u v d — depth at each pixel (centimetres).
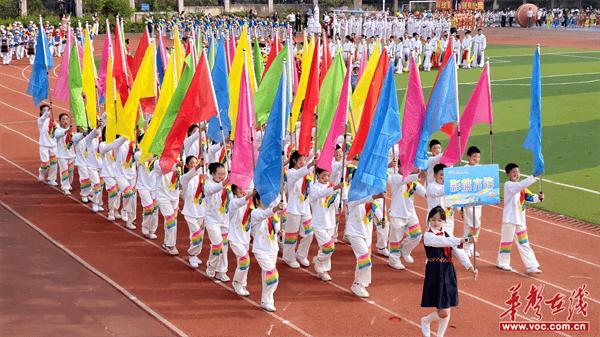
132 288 1762
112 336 1498
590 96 4669
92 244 2081
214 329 1539
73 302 1670
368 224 1720
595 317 1605
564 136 3497
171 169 1939
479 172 1612
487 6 12794
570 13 11488
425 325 1476
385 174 1698
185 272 1884
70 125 2584
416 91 1883
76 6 8800
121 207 2406
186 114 1919
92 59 2345
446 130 2133
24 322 1557
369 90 1881
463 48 6206
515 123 3800
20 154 3219
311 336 1506
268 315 1617
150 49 2184
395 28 7775
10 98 4659
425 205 2511
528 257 1869
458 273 1873
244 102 1745
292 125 2347
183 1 10344
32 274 1838
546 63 6456
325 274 1831
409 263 1973
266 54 4447
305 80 2369
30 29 6681
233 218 1705
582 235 2175
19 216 2334
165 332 1523
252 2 11338
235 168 1739
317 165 1794
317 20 7812
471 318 1599
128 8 9112
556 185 2692
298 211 1891
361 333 1522
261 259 1627
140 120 2431
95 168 2377
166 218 1983
